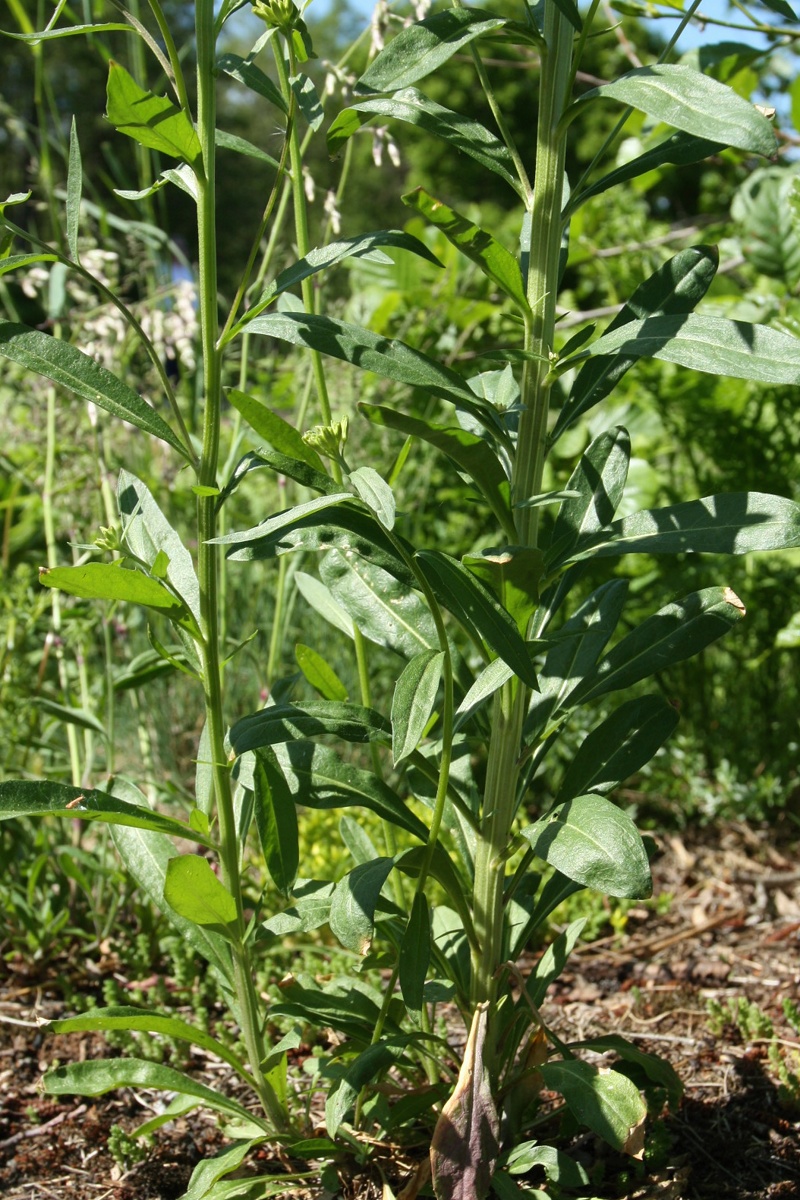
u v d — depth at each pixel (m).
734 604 1.47
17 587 3.03
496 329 4.02
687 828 3.18
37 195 5.41
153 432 1.36
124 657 3.26
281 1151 1.63
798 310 3.28
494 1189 1.43
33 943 2.40
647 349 1.25
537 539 1.56
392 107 1.35
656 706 1.54
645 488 3.26
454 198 14.02
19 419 3.12
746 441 3.31
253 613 3.44
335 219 2.25
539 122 1.44
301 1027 1.81
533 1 1.50
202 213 1.35
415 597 1.58
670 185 8.66
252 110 15.47
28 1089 2.05
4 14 5.67
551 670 1.63
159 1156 1.84
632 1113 1.37
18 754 3.10
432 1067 1.70
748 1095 1.91
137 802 1.71
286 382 3.58
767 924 2.64
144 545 1.55
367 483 1.27
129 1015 1.48
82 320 2.78
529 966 2.47
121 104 1.22
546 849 1.29
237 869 1.49
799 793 3.20
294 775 1.49
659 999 2.29
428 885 2.52
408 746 1.26
